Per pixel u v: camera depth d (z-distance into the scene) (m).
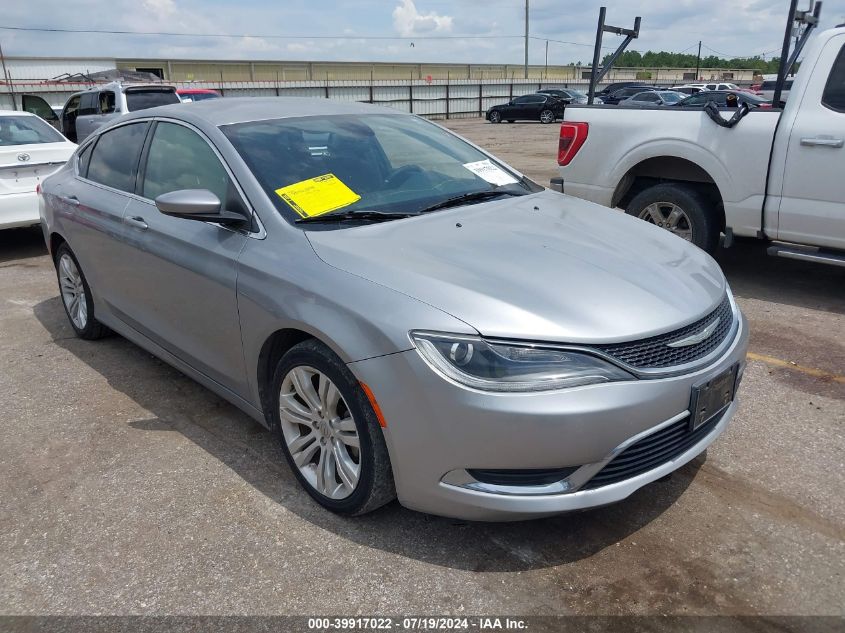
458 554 2.62
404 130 3.95
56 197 4.71
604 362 2.33
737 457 3.21
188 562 2.62
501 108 32.72
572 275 2.62
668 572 2.50
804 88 4.92
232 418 3.72
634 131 5.83
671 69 58.03
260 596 2.44
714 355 2.63
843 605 2.33
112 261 4.05
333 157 3.43
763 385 3.92
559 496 2.35
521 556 2.60
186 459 3.33
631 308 2.48
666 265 2.89
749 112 5.18
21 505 3.01
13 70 37.22
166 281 3.52
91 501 3.02
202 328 3.35
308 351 2.71
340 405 2.73
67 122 15.42
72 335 5.05
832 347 4.43
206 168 3.39
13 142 7.43
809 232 5.02
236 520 2.86
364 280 2.58
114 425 3.68
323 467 2.84
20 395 4.07
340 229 2.97
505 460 2.31
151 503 2.99
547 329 2.32
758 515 2.79
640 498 2.92
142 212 3.75
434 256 2.71
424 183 3.53
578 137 6.18
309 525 2.81
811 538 2.65
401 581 2.49
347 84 38.38
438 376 2.31
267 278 2.86
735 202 5.32
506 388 2.27
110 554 2.68
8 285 6.43
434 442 2.37
